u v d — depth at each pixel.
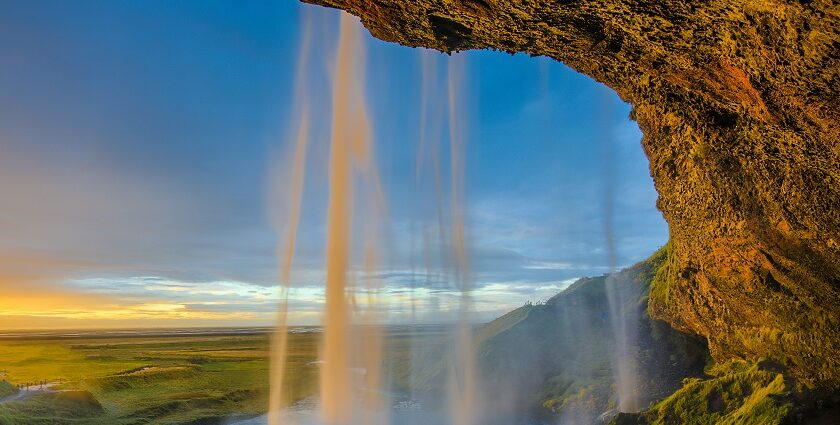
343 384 40.53
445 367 36.16
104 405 34.53
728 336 15.22
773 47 4.77
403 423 27.22
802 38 4.43
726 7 4.57
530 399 27.30
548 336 33.44
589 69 7.45
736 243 11.17
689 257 15.71
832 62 4.51
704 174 11.00
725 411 12.95
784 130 6.21
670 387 21.53
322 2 5.95
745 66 5.32
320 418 30.47
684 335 23.47
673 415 14.03
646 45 5.69
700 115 7.26
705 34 5.10
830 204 7.22
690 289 17.02
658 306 23.17
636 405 20.86
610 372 25.67
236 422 31.41
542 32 5.81
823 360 10.60
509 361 32.12
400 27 6.16
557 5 5.13
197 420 31.89
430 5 5.54
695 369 22.27
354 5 5.92
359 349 46.88
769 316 12.01
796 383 11.73
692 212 12.76
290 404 36.19
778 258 10.01
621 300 34.34
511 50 6.52
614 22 5.35
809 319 10.52
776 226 9.12
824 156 6.26
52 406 30.75
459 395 30.08
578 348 30.48
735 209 10.30
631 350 26.55
